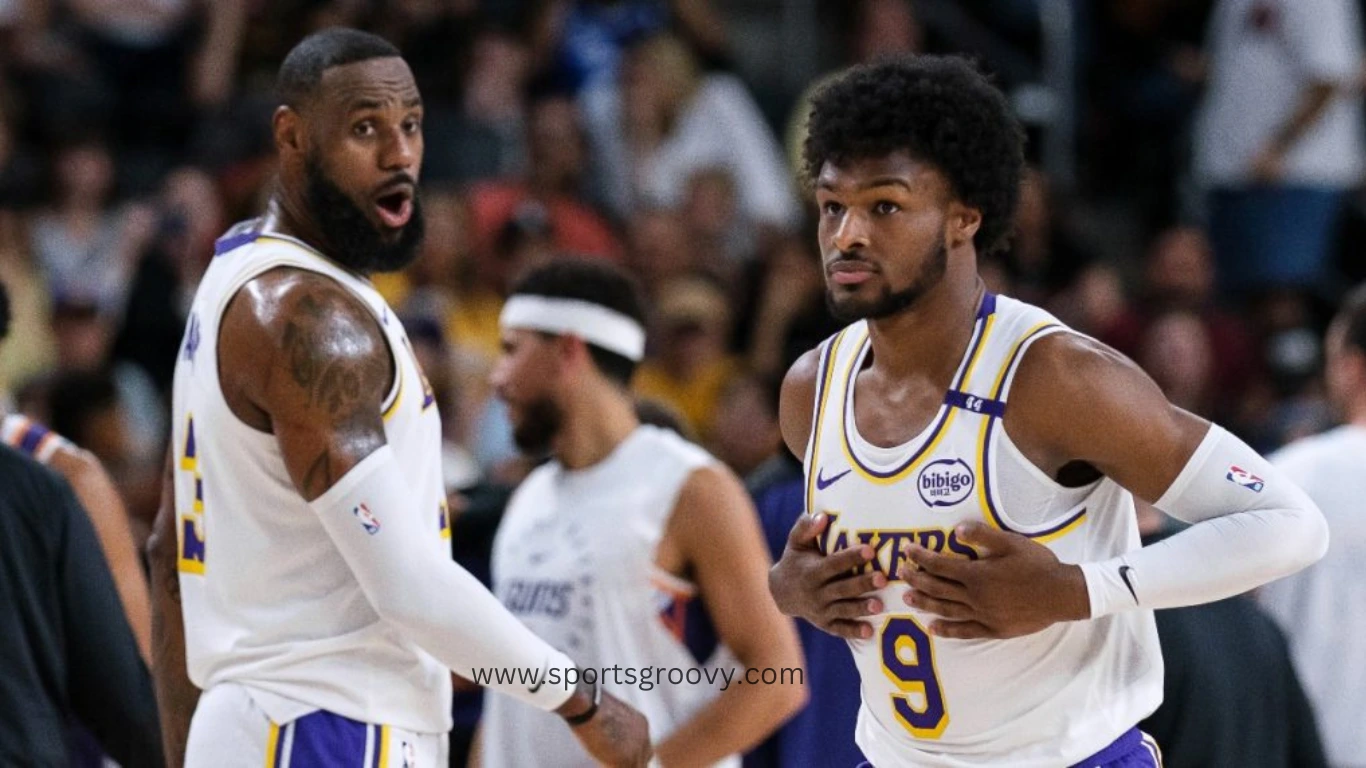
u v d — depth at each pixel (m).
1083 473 10.87
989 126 10.77
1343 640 18.62
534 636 11.78
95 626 13.55
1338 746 18.59
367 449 11.45
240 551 11.83
